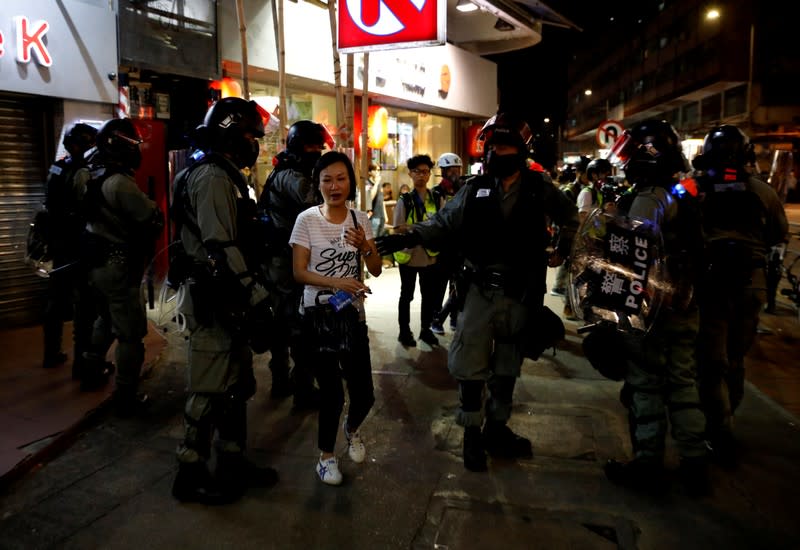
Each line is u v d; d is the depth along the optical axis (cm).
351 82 712
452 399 474
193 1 771
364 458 365
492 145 350
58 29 623
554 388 499
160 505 323
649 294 314
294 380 449
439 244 367
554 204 358
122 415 436
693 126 5091
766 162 2717
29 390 467
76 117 658
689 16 4519
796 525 303
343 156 333
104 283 417
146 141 711
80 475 354
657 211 324
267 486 342
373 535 296
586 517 310
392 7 646
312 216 337
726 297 367
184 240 322
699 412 336
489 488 340
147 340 595
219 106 319
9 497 330
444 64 1365
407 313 618
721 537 293
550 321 359
